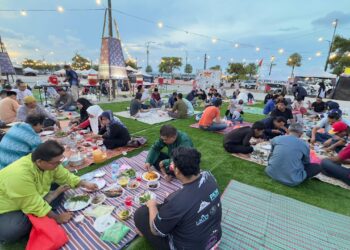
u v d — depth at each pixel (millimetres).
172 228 1486
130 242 2055
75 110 7848
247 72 37438
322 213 2648
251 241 2156
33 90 16141
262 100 15117
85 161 3705
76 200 2496
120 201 2594
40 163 1880
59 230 1969
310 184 3340
